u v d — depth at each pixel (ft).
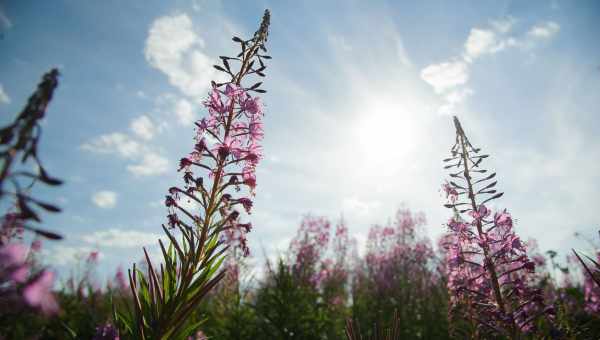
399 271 41.63
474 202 18.22
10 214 6.02
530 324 16.14
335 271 42.73
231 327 26.61
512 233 16.92
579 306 23.31
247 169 15.11
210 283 12.59
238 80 15.98
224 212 14.96
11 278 6.09
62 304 27.43
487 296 16.37
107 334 14.90
